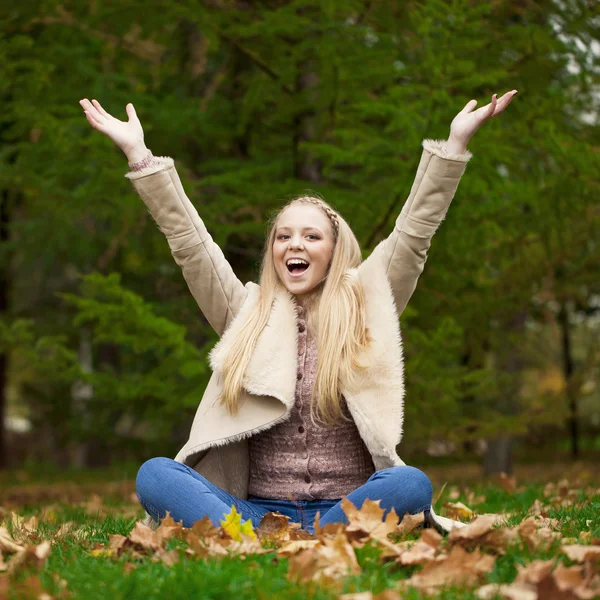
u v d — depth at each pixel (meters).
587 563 2.34
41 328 11.47
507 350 8.62
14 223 8.89
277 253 3.33
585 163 5.72
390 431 3.05
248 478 3.29
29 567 2.49
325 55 5.87
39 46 6.62
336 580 2.29
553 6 6.02
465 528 2.67
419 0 5.91
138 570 2.38
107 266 8.95
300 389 3.18
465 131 3.24
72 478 11.28
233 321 3.31
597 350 9.26
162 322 5.96
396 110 5.42
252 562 2.45
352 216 5.94
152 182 3.33
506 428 7.20
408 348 6.54
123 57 7.09
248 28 6.07
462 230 6.00
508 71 6.04
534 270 7.41
